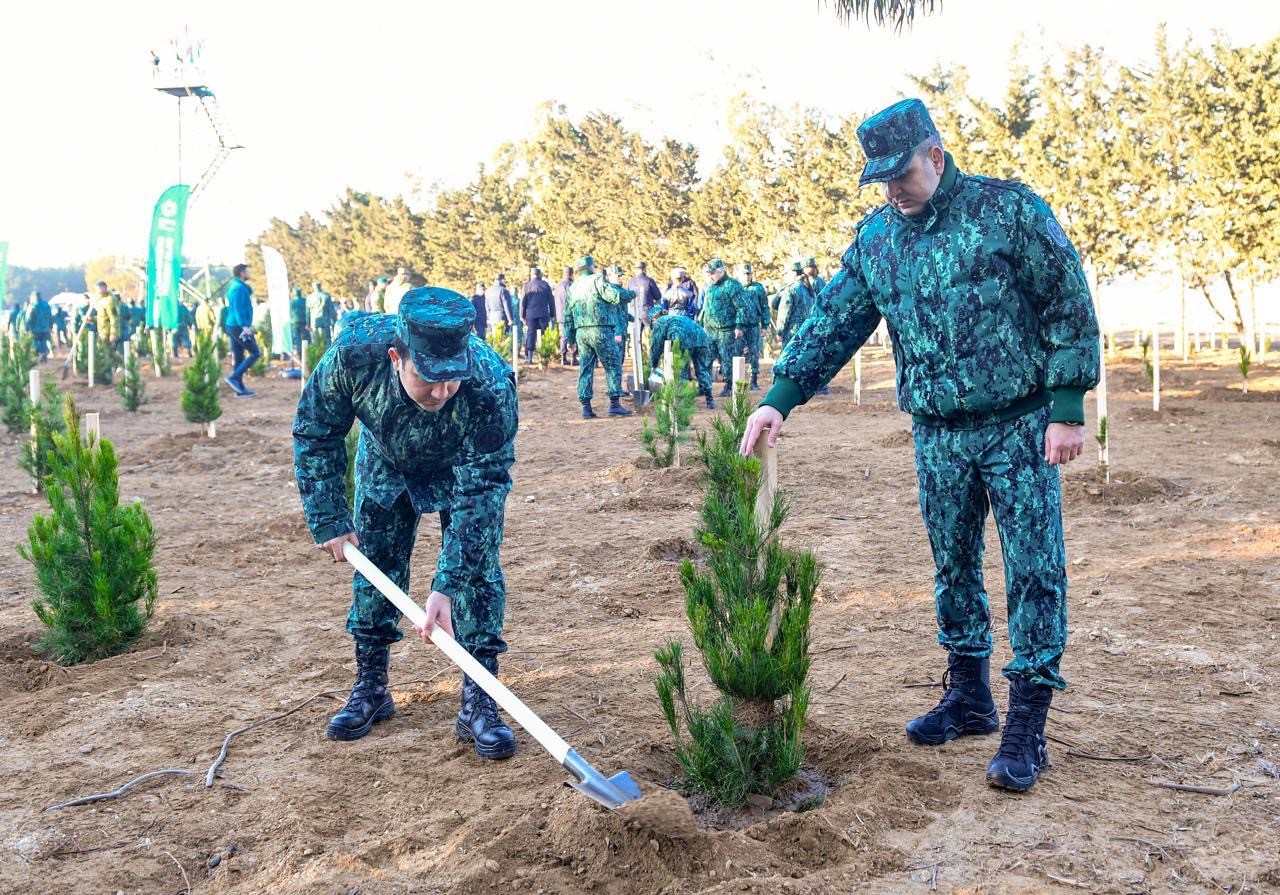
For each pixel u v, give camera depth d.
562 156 48.03
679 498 8.41
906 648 4.70
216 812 3.33
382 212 62.47
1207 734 3.59
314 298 29.09
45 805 3.42
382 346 3.39
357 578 3.90
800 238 35.47
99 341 22.75
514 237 52.28
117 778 3.61
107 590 4.94
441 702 4.26
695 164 40.75
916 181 3.11
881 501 8.24
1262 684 4.06
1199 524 6.89
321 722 4.07
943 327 3.17
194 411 12.93
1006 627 4.95
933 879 2.69
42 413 10.77
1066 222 24.55
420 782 3.49
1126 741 3.54
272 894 2.79
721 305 16.34
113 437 13.96
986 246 3.09
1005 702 3.99
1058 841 2.86
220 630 5.35
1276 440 10.13
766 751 3.24
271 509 8.84
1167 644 4.57
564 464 10.69
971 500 3.35
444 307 3.06
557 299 24.19
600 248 45.03
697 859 2.79
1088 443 10.70
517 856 2.88
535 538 7.38
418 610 3.39
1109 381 17.03
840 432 12.49
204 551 7.23
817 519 7.67
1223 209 19.67
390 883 2.78
